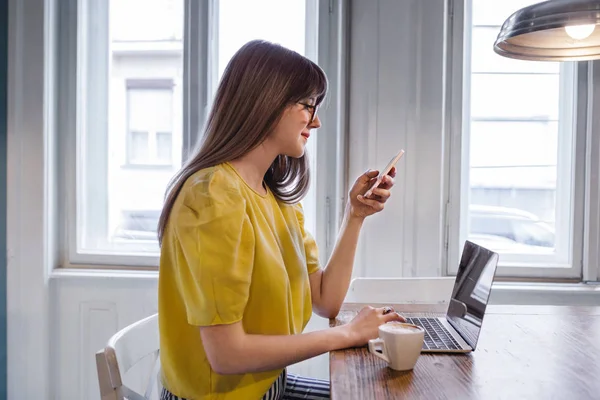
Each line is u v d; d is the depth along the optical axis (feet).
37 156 6.59
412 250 6.50
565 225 6.77
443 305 4.77
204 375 3.29
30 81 6.57
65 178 6.96
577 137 6.53
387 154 6.51
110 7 7.03
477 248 3.82
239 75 3.39
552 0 3.73
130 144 7.13
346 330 3.32
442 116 6.43
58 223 6.97
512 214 6.86
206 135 3.50
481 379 2.80
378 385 2.70
